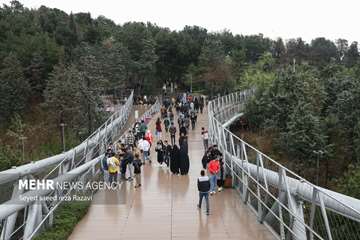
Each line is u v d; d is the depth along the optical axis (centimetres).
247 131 4650
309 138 3366
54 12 9806
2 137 4309
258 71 6719
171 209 1439
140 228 1243
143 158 2328
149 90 7631
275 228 1205
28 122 5062
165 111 3856
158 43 8494
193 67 7981
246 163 1485
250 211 1405
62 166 1412
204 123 3969
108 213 1397
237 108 4853
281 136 3622
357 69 5553
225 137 1959
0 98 5228
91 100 4044
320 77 5316
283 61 8812
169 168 2189
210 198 1569
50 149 3697
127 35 8225
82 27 9212
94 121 4069
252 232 1195
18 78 5425
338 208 863
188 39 8844
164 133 3453
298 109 3678
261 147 3772
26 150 3653
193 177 1969
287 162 3428
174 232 1205
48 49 6406
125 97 6156
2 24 7400
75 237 1165
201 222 1294
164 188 1753
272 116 4206
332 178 3297
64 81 4297
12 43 6819
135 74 7438
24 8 10606
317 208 1054
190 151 2716
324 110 4506
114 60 5962
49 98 4412
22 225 1073
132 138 2494
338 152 3503
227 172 1781
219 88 7088
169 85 8594
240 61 8338
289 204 1009
